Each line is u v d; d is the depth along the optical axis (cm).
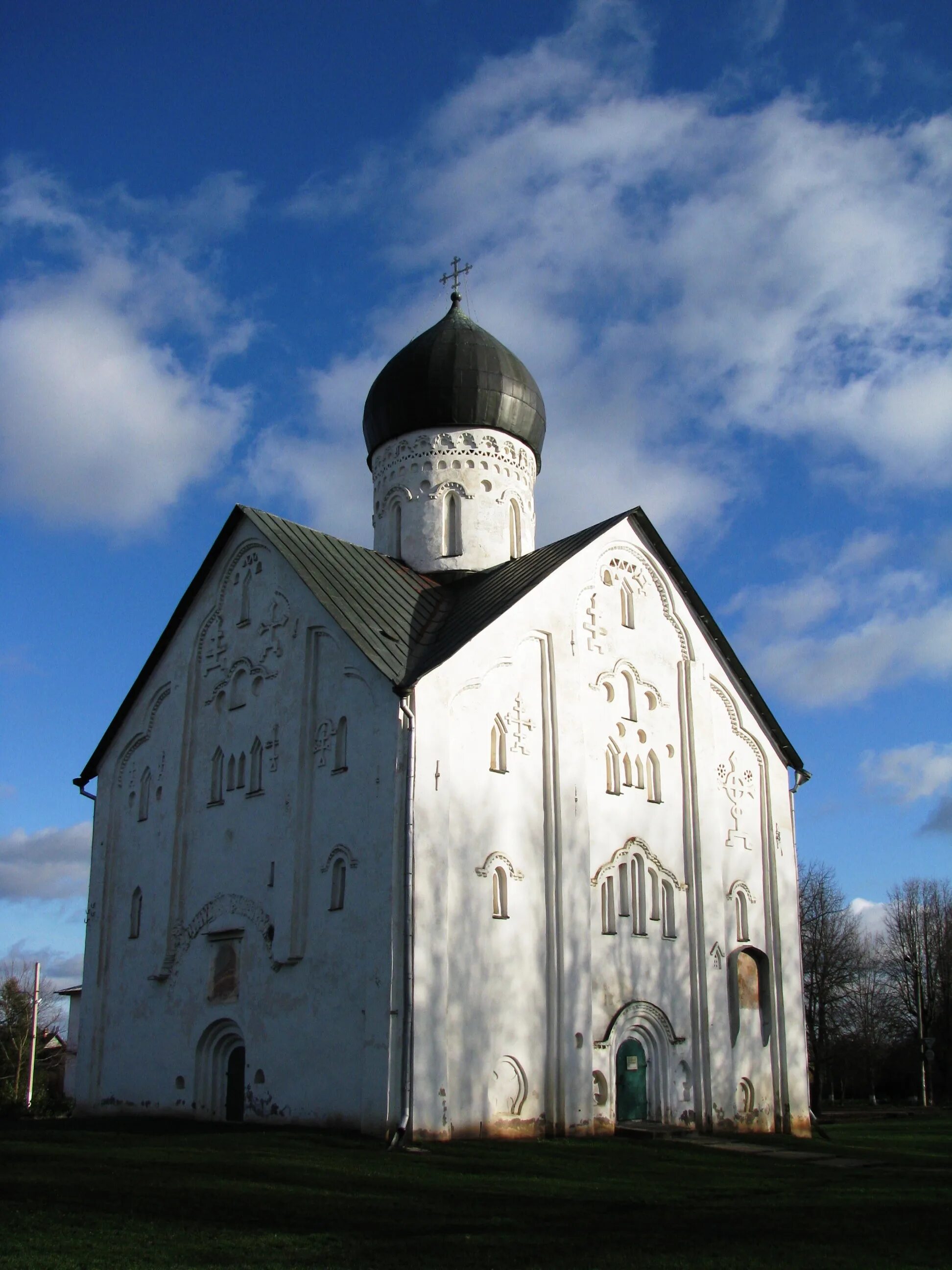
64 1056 6881
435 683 2714
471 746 2786
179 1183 1795
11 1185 1758
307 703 2953
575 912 2898
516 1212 1645
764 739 3738
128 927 3428
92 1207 1569
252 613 3262
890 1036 7912
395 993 2478
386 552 3750
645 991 3105
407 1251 1327
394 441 3812
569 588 3167
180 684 3466
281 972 2809
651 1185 2047
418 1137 2397
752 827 3641
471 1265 1253
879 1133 3641
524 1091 2692
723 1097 3219
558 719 3002
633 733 3284
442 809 2645
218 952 3058
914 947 7788
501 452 3759
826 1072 7775
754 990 3406
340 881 2734
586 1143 2656
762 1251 1382
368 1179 1900
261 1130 2570
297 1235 1409
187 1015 3100
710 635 3612
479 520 3662
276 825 2942
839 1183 2169
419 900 2542
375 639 2850
